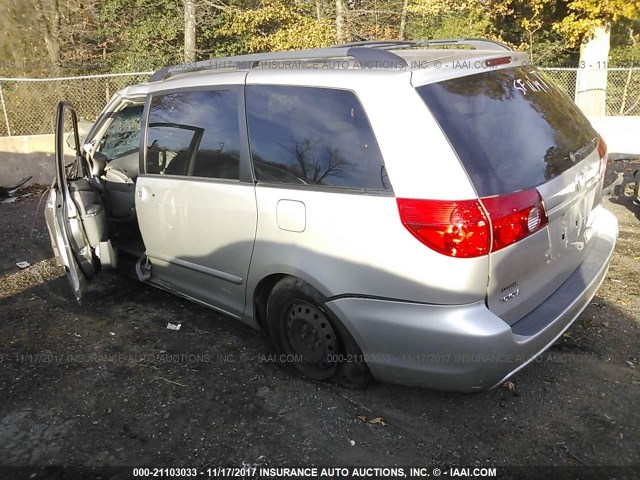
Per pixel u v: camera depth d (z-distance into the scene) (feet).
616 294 13.61
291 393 10.21
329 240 8.94
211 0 51.57
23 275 15.98
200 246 11.29
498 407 9.66
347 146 8.82
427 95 8.32
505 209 7.98
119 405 10.09
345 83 8.89
